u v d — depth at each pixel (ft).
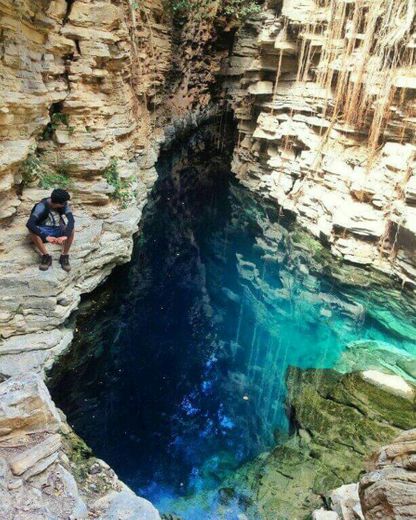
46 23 26.09
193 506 16.83
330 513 15.20
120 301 29.94
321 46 40.88
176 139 65.51
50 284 20.74
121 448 19.30
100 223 27.84
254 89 50.01
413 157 32.76
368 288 33.83
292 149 45.78
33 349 20.16
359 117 36.78
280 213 45.21
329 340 29.04
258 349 27.73
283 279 36.70
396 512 8.11
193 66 67.15
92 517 13.24
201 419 21.62
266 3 53.01
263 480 17.94
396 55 32.94
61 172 29.27
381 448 10.14
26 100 23.53
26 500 12.42
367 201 35.99
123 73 35.73
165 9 55.21
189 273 35.81
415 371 25.02
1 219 22.85
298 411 21.68
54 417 14.35
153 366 24.91
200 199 51.16
